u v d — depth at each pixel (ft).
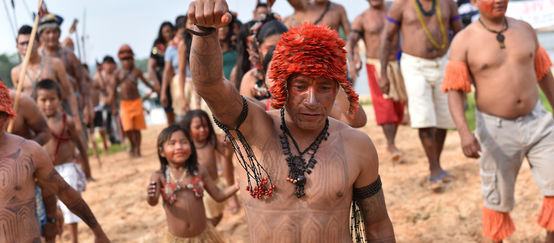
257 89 11.89
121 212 20.53
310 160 6.24
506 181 13.11
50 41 22.47
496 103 12.76
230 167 18.69
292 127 6.46
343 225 6.39
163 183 13.99
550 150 12.42
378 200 6.91
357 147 6.50
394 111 23.13
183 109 25.53
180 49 24.77
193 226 13.94
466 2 26.96
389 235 7.16
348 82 6.01
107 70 38.24
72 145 16.66
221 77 5.74
